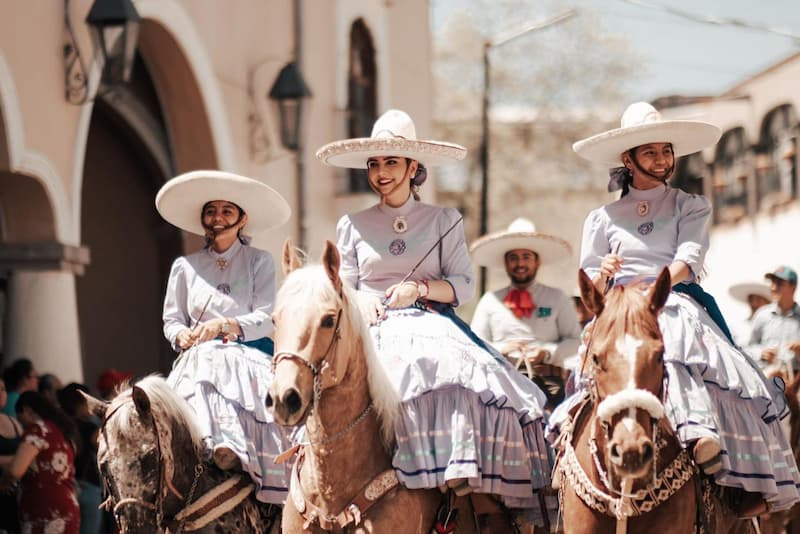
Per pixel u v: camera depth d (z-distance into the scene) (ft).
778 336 43.21
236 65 51.44
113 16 37.88
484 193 82.64
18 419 33.81
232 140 50.85
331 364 18.81
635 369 17.85
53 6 37.14
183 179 23.76
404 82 74.95
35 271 37.37
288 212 24.70
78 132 38.70
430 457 19.97
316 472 19.61
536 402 21.58
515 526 21.62
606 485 19.22
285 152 55.88
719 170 107.24
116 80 38.45
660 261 21.89
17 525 31.68
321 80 61.05
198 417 21.94
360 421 19.58
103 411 21.04
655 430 18.20
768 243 98.17
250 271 23.89
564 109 123.95
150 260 52.26
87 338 51.42
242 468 21.93
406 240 22.26
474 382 20.51
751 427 20.53
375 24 68.80
